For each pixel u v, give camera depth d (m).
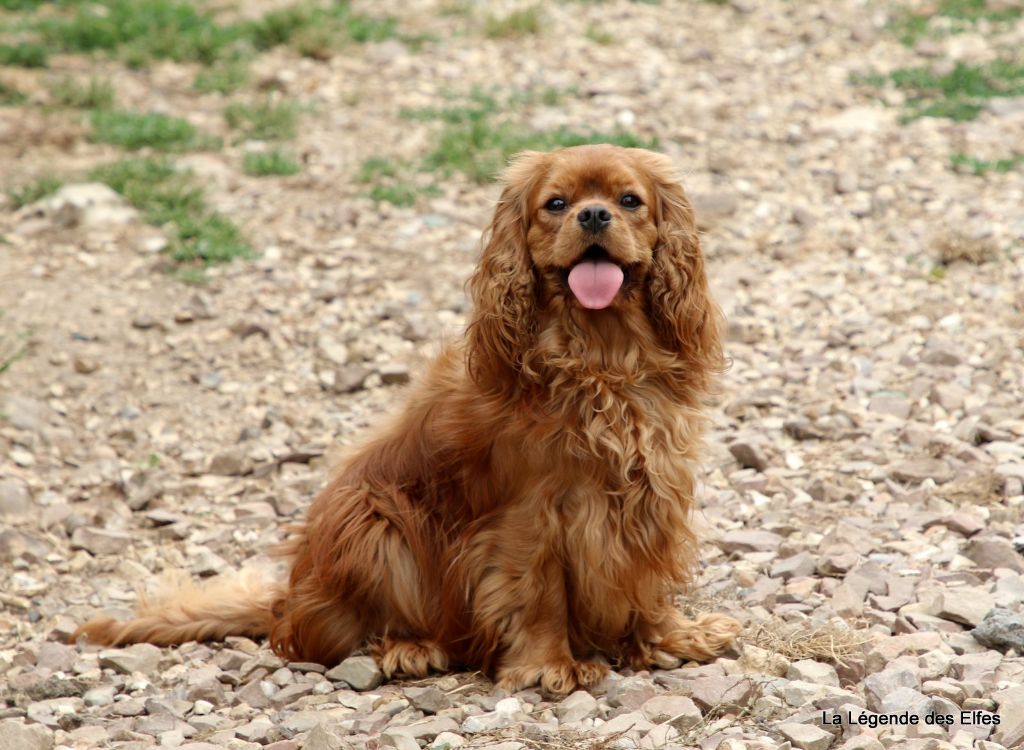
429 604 5.16
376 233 10.43
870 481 6.83
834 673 4.72
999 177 10.79
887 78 13.10
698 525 5.76
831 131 11.99
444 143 11.67
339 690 5.00
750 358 8.52
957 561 5.71
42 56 13.57
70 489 7.45
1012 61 13.23
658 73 13.53
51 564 6.67
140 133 11.84
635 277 4.91
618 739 4.24
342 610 5.24
